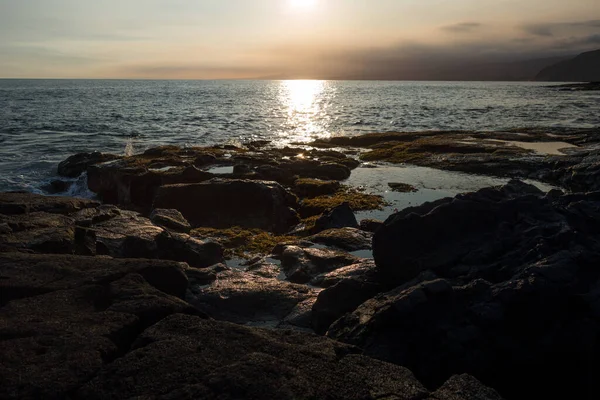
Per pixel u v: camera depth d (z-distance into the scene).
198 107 90.06
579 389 6.41
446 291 6.75
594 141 32.25
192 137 43.94
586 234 7.68
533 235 7.68
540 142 32.91
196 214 17.14
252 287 9.34
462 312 6.68
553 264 6.71
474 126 49.25
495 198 8.74
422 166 27.44
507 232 7.96
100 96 135.12
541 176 23.91
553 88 192.62
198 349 5.05
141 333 5.50
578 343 6.32
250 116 68.19
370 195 20.27
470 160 26.83
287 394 4.29
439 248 8.13
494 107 78.25
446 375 6.40
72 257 7.84
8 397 4.21
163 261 7.81
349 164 27.08
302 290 9.42
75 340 5.14
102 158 26.97
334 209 15.46
